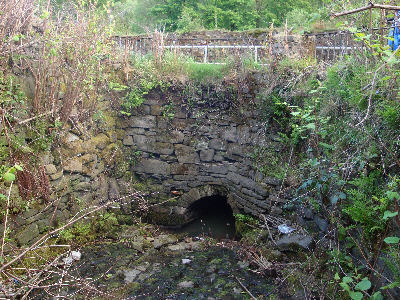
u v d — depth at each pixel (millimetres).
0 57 4910
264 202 6516
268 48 7168
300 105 5996
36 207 5422
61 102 6133
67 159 6105
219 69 7156
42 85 5680
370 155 3756
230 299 4848
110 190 7219
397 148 3531
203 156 7359
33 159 5469
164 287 5172
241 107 6918
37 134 5578
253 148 6797
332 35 7047
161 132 7527
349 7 4574
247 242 6219
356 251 3949
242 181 6930
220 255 6184
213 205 8617
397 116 3465
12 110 5234
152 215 7633
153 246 6535
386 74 3670
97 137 7008
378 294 2979
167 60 7559
